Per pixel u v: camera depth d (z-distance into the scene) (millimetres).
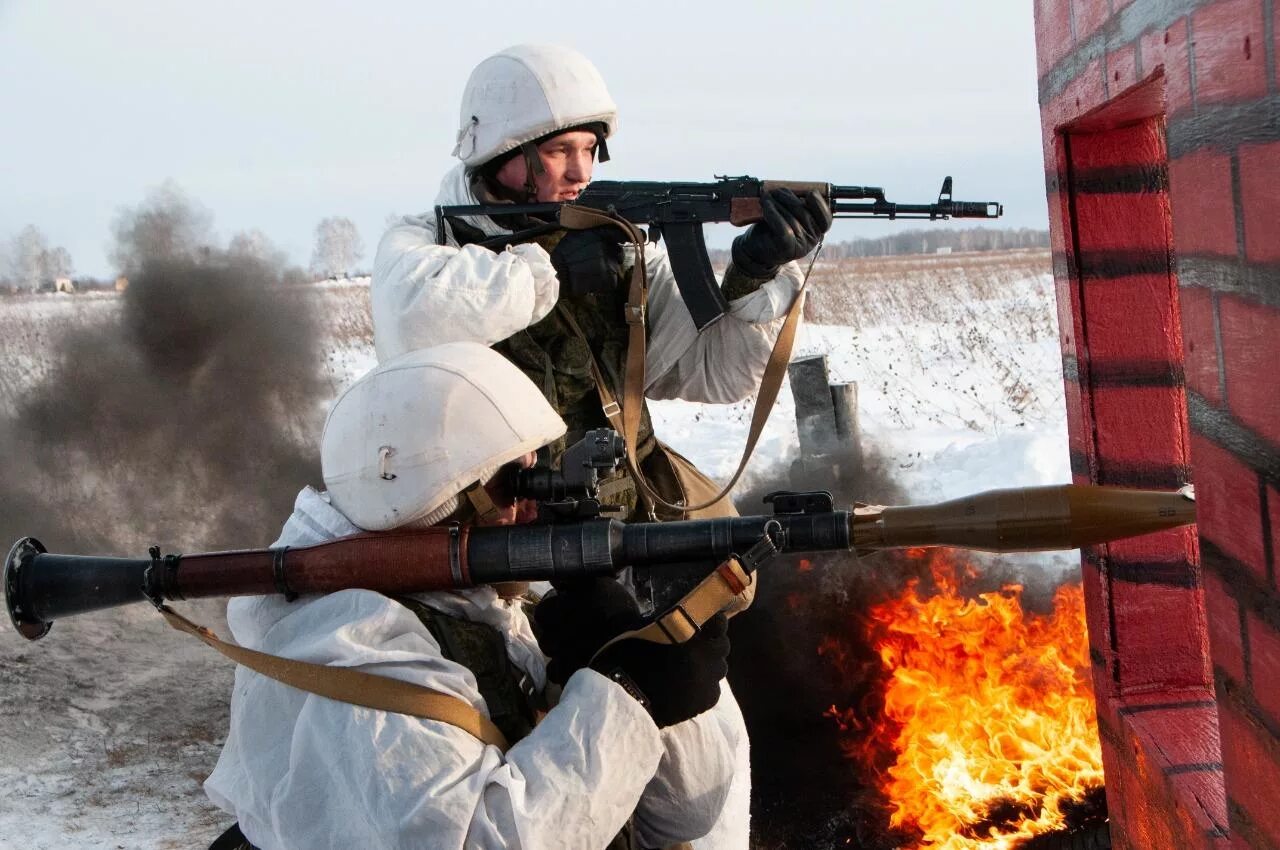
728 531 1625
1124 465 2033
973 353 11234
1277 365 1204
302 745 1532
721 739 1933
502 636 1762
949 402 9445
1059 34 1955
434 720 1516
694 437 8875
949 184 2434
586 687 1578
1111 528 1554
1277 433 1214
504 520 1712
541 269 2248
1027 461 6723
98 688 4758
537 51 2387
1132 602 2049
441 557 1616
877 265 26062
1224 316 1325
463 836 1434
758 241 2391
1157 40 1501
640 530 1644
